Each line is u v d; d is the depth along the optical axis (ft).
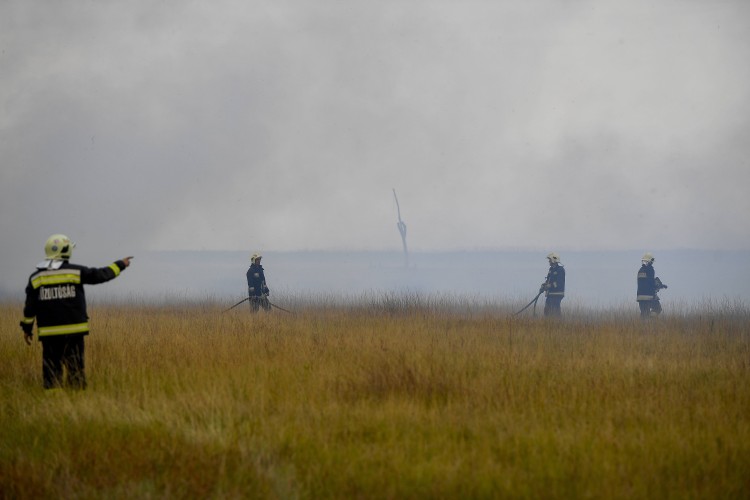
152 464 60.90
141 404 78.54
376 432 68.59
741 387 84.53
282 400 79.66
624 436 65.62
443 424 70.13
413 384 83.76
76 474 59.36
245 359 101.55
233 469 59.98
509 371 92.32
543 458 59.98
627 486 54.03
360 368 92.43
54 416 74.18
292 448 64.28
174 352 106.32
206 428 70.03
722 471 56.54
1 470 59.47
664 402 77.15
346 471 57.82
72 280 91.04
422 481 56.03
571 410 74.90
